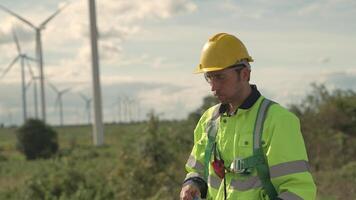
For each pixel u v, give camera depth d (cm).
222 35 383
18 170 3594
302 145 370
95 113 4888
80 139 7719
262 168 371
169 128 1825
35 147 5062
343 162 2311
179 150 1811
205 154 395
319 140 2395
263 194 371
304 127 2447
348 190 1675
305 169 365
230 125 385
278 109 374
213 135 393
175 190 1644
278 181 366
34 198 1819
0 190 2122
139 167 1706
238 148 377
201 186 399
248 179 374
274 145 366
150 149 1730
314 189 363
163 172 1694
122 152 1755
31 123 5109
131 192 1697
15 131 5166
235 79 379
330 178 1931
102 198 1692
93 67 4838
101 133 4884
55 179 1831
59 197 1758
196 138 410
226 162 384
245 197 373
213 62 377
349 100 2733
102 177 1866
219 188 387
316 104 2662
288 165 363
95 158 3912
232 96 381
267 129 371
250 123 376
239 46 382
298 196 358
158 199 1573
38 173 1917
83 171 1923
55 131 5153
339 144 2389
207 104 1959
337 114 2634
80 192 1691
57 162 1989
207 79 387
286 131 367
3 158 5034
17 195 1891
